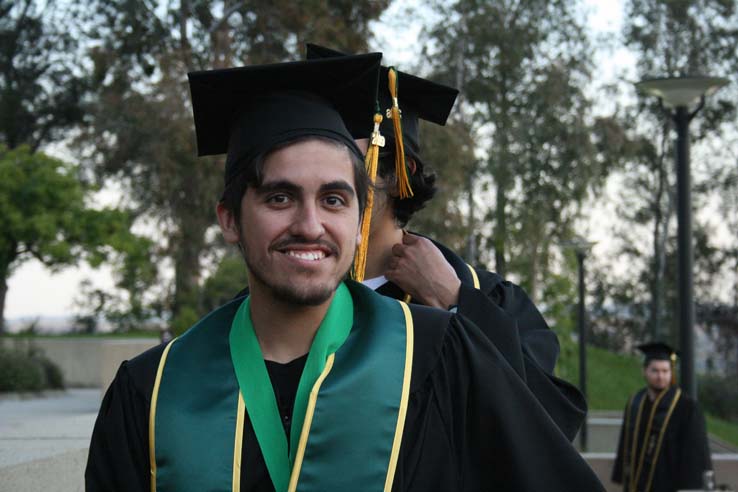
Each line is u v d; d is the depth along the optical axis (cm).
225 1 2123
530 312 269
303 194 176
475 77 2619
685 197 887
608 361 2647
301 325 188
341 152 181
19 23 3086
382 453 177
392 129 253
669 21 2888
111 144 2497
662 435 866
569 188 2541
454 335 194
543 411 191
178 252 2508
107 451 186
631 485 888
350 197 180
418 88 272
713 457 1053
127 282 2666
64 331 2922
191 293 2494
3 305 2634
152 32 2159
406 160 264
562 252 2241
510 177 2523
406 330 192
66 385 2069
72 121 3164
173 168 2147
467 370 190
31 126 3188
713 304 3231
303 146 178
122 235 2244
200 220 2361
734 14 2888
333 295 193
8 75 3123
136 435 185
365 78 200
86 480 186
